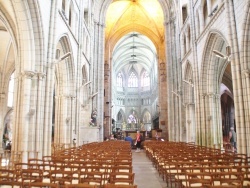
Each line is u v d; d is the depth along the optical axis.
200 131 21.66
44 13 14.59
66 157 10.88
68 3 20.03
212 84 21.33
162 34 47.66
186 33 27.34
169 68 34.91
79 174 6.42
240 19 13.94
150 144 21.95
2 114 23.77
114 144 22.19
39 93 13.92
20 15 13.26
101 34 36.06
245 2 13.23
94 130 26.73
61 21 17.75
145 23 48.06
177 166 8.59
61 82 21.59
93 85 33.31
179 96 30.17
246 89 13.51
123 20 47.44
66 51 20.33
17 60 14.75
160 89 46.66
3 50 22.56
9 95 27.80
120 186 4.73
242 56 13.76
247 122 13.34
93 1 33.53
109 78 47.72
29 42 13.71
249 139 13.17
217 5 18.53
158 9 45.16
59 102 21.48
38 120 13.77
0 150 23.19
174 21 34.72
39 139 13.76
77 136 22.56
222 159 10.66
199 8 22.20
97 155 11.95
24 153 12.91
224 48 20.50
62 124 21.14
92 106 32.88
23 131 13.16
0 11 15.01
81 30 24.31
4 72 23.78
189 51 25.64
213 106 21.16
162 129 44.34
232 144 24.62
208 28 19.47
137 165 15.98
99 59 35.19
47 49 15.11
